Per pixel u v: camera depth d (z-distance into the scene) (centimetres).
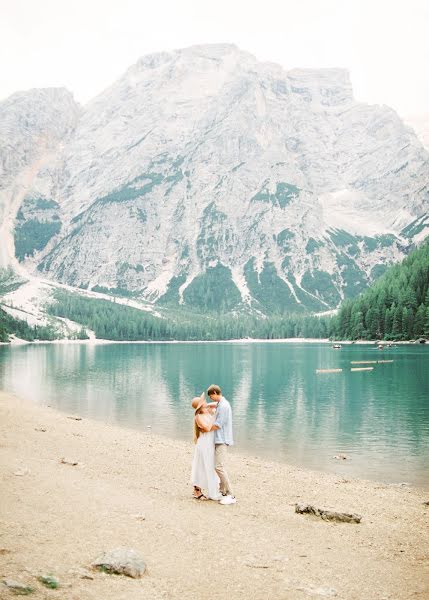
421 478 3011
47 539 1412
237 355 19562
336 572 1370
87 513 1692
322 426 4941
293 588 1238
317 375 10762
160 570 1282
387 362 13525
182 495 2111
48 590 1091
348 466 3316
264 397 7331
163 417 5359
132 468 2625
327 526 1809
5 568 1177
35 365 14000
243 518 1831
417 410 6022
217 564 1357
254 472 2861
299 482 2650
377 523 1906
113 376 10656
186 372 11769
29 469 2270
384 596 1230
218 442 2094
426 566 1453
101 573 1218
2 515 1596
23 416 4362
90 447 3177
